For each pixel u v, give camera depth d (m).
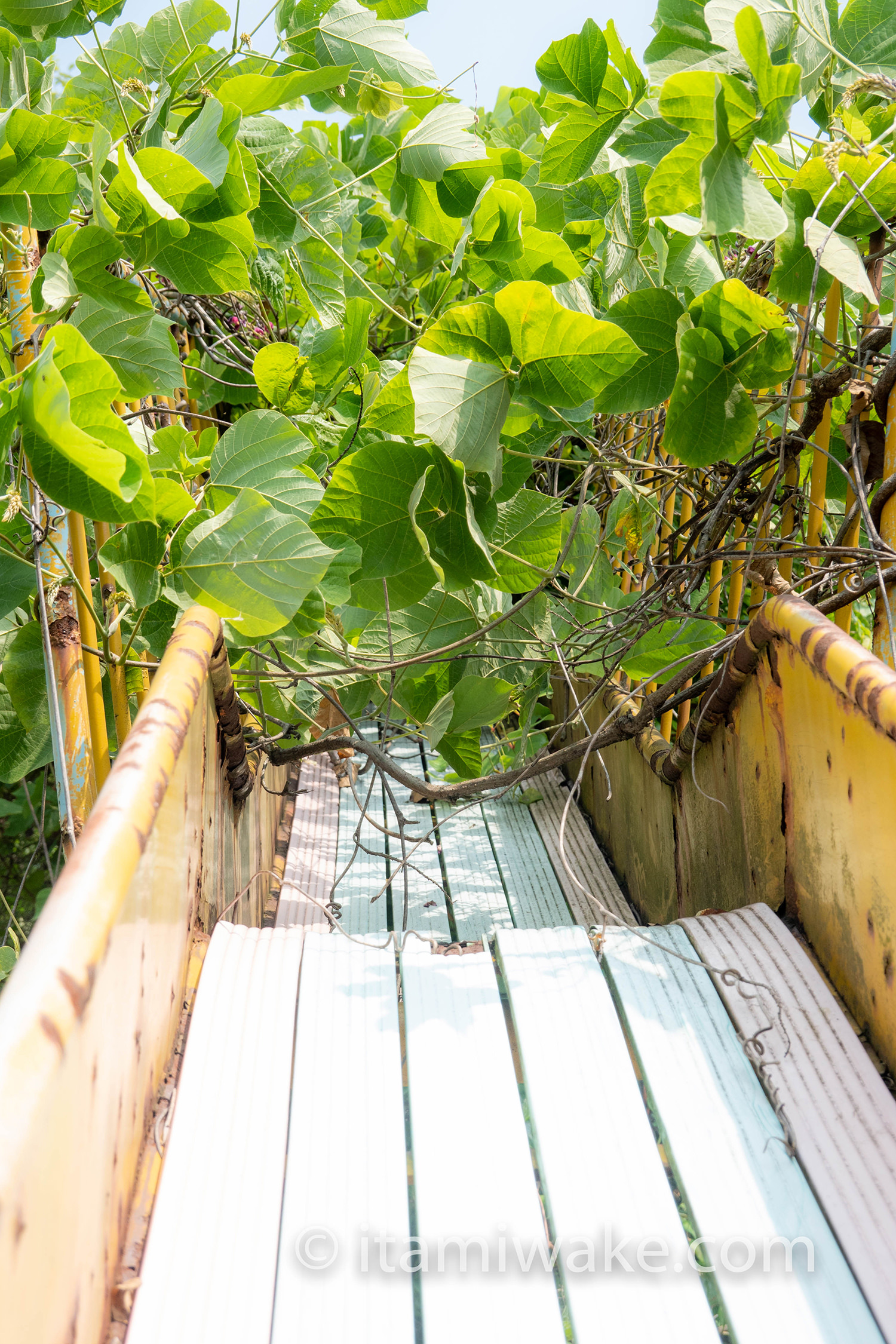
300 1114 0.83
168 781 0.72
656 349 1.30
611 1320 0.68
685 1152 0.81
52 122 1.07
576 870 2.15
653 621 1.54
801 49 1.29
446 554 1.28
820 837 0.98
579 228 1.87
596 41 1.56
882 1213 0.75
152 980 0.75
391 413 1.41
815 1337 0.67
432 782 2.68
